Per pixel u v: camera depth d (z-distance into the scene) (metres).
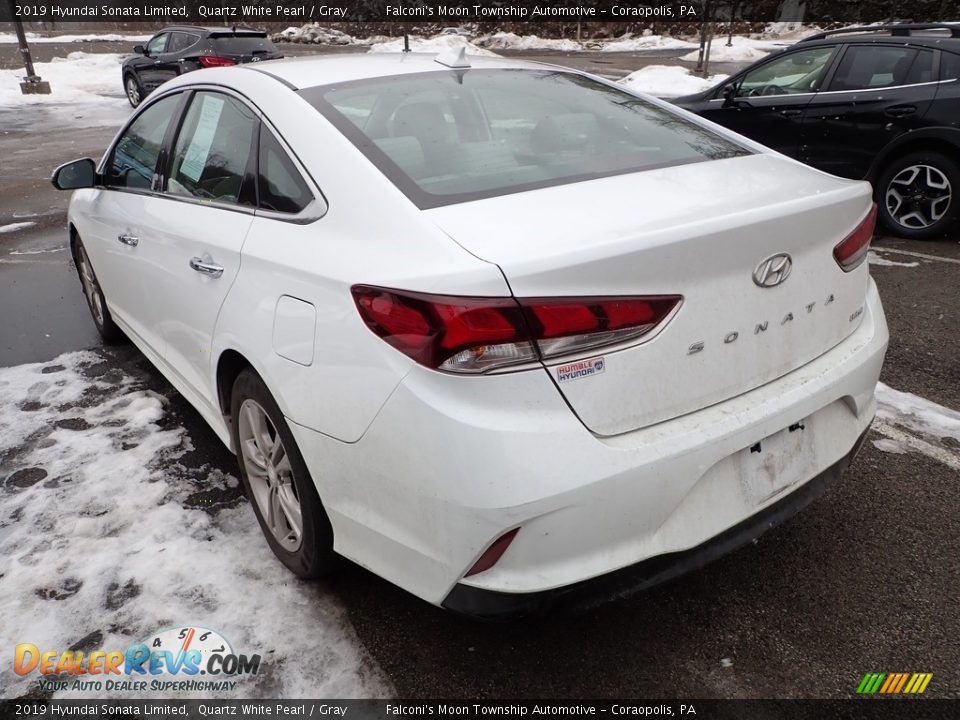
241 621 2.26
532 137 2.41
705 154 2.41
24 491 2.94
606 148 2.38
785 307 2.00
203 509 2.82
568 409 1.69
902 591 2.34
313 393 1.96
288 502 2.34
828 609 2.28
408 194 1.99
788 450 2.06
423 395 1.70
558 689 2.03
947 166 5.89
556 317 1.65
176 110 3.09
